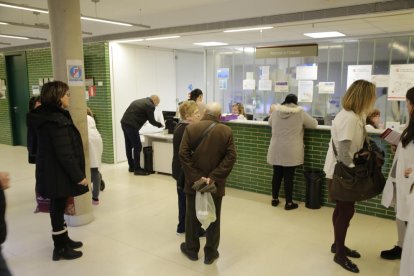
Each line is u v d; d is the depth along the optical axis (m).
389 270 2.88
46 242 3.45
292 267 2.94
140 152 6.16
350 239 3.47
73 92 3.62
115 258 3.12
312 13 5.07
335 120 2.74
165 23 6.25
